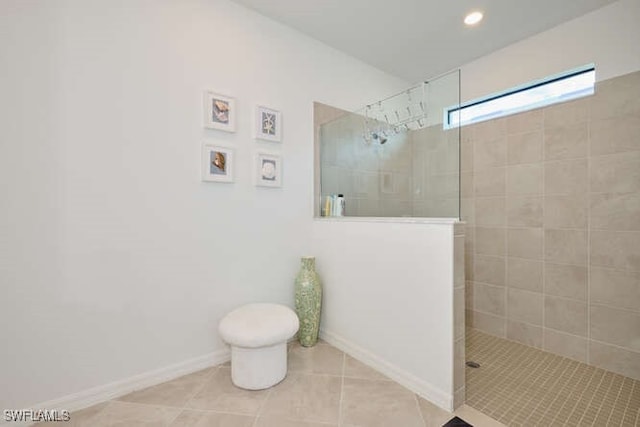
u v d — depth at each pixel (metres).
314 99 2.39
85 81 1.48
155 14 1.67
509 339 2.37
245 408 1.48
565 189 2.06
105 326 1.55
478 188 2.56
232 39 1.96
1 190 1.30
